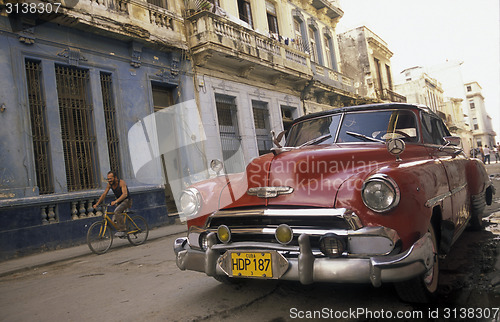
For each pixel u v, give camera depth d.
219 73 12.38
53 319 3.01
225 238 2.58
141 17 9.97
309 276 2.25
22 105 7.39
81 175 8.35
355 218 2.24
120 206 6.73
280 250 2.39
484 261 3.59
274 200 2.50
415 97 40.09
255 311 2.73
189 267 2.86
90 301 3.43
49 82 7.92
